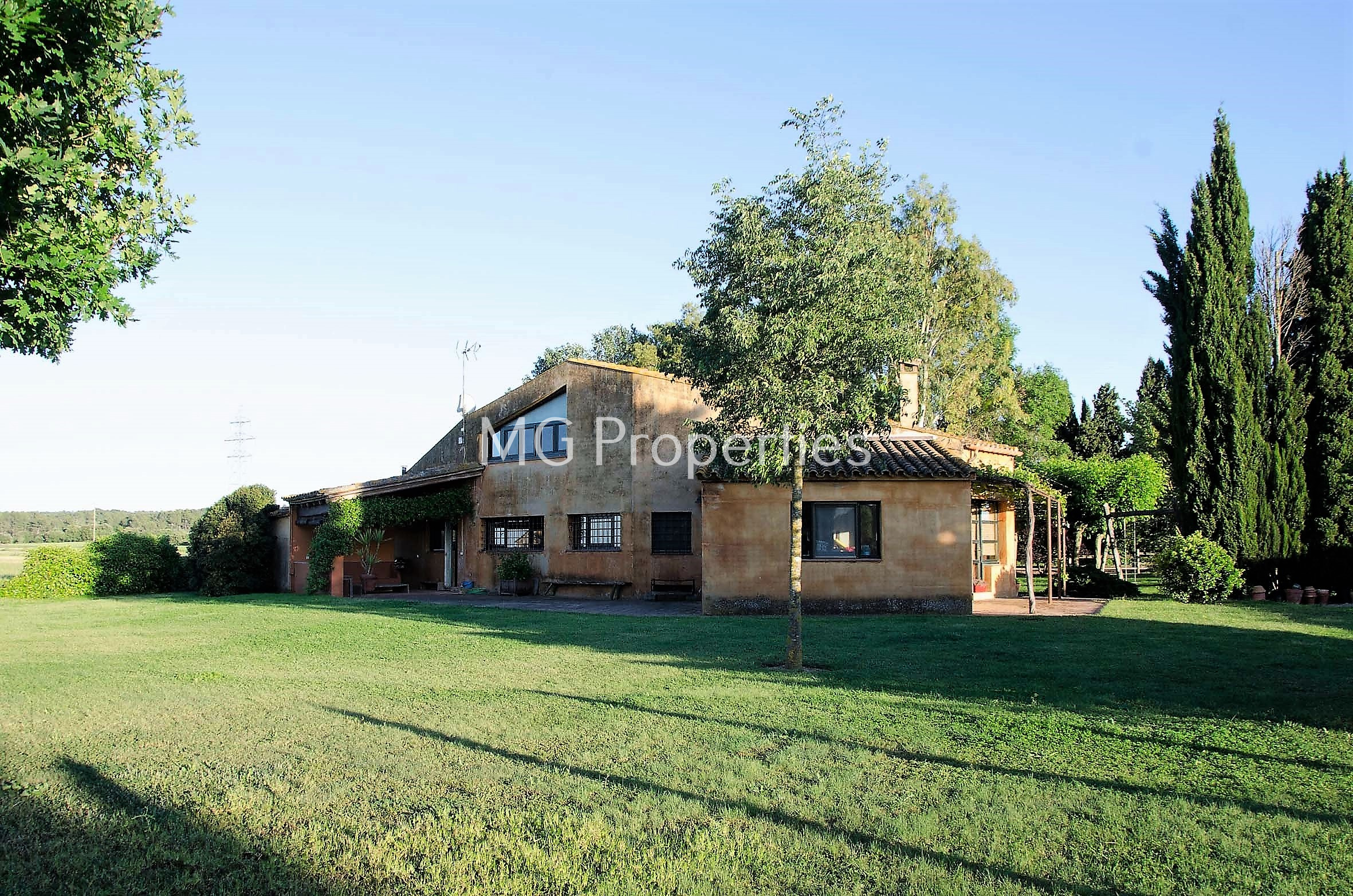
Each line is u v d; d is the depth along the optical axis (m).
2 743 7.99
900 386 12.41
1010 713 8.81
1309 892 4.65
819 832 5.56
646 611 21.03
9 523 95.12
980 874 4.93
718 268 12.21
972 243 37.69
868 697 9.67
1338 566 22.81
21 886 4.92
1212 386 23.88
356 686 10.72
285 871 5.08
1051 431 55.56
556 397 27.55
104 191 7.19
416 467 37.16
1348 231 23.78
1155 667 11.49
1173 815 5.82
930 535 19.27
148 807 6.17
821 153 12.02
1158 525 34.81
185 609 23.34
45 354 7.13
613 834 5.57
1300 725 8.23
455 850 5.35
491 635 15.98
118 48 6.75
